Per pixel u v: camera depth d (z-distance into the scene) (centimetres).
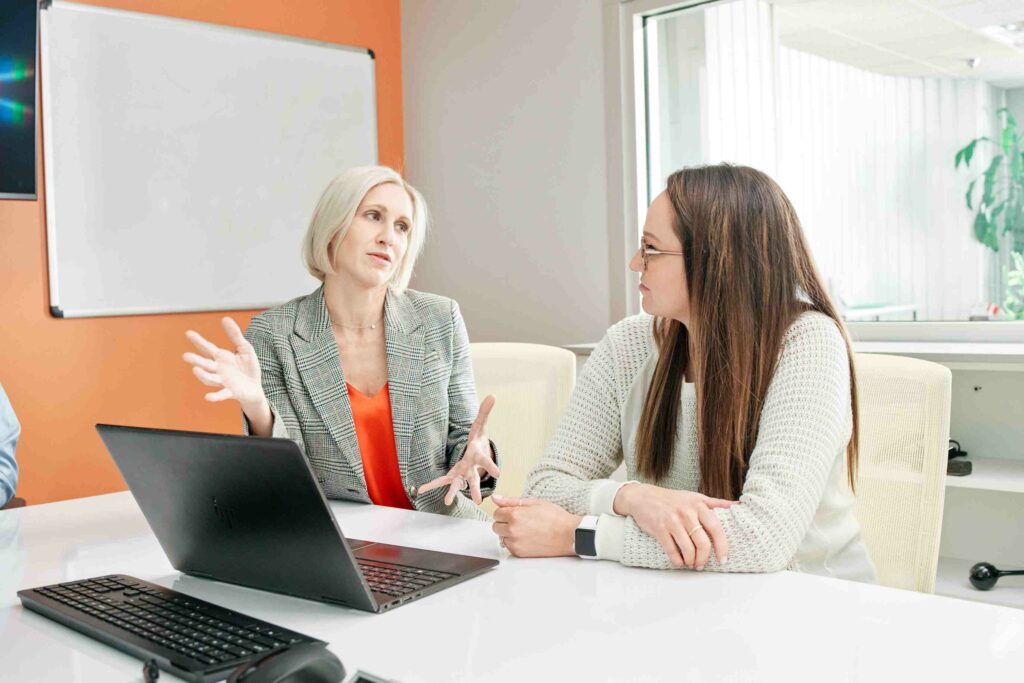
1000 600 221
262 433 154
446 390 191
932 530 147
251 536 108
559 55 348
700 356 138
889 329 288
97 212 302
